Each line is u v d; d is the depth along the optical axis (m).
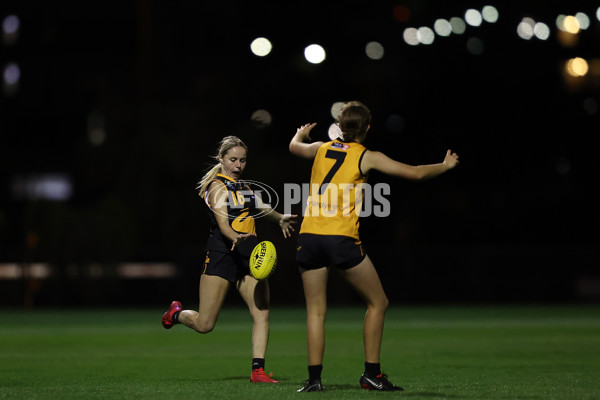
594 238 120.31
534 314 79.31
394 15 110.38
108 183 102.62
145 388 29.28
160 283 94.81
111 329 62.84
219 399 25.95
